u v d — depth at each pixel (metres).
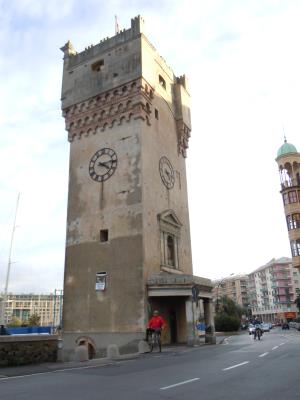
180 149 49.25
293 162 78.69
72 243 40.72
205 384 12.45
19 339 21.67
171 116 48.62
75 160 43.94
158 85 45.94
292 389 11.29
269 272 168.75
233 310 97.56
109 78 43.47
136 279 35.41
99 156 42.12
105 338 35.25
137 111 40.91
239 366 16.73
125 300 35.34
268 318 169.75
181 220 46.03
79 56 47.25
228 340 43.97
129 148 40.25
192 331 33.16
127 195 38.78
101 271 37.66
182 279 34.34
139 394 10.99
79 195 42.12
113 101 42.62
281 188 78.44
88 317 36.94
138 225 37.06
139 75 41.28
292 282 158.12
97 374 15.83
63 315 38.53
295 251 73.81
